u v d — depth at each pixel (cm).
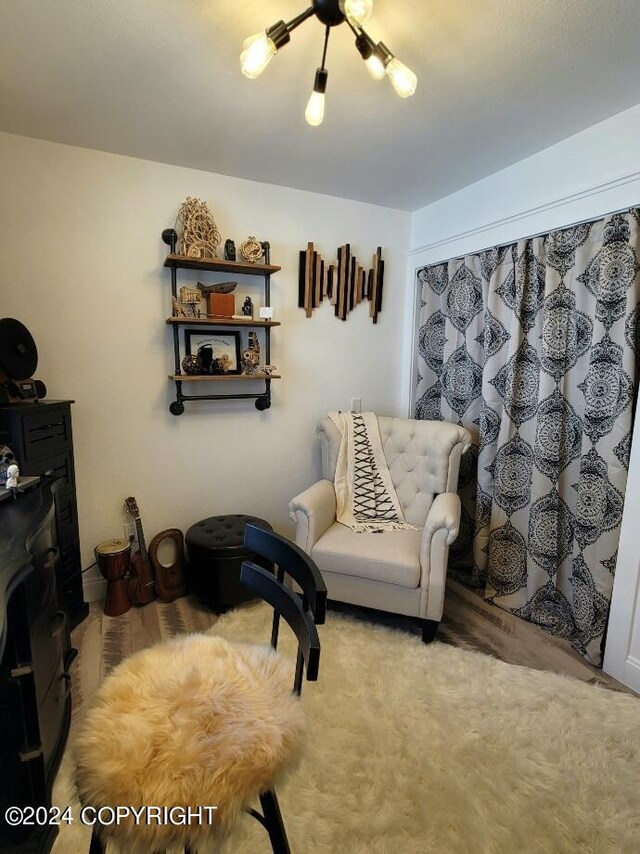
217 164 218
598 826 114
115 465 226
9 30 127
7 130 186
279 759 80
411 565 189
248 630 202
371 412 276
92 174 204
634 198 164
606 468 179
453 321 260
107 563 212
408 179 235
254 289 246
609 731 145
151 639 196
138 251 217
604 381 179
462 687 165
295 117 174
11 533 108
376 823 113
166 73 147
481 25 125
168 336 229
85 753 79
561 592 206
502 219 219
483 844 109
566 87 154
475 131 184
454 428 235
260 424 260
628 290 170
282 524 275
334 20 112
